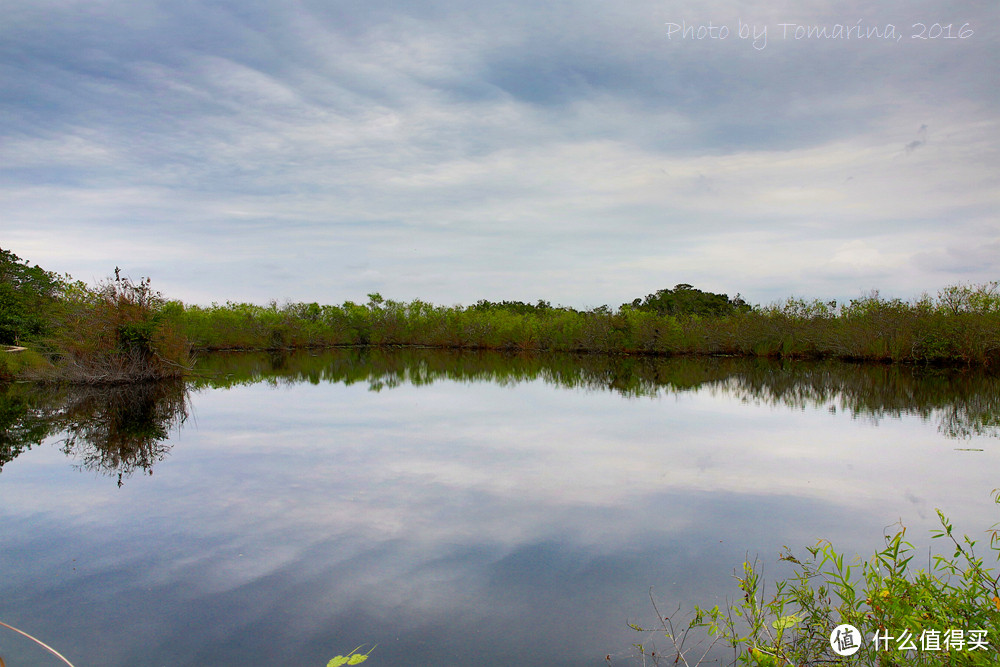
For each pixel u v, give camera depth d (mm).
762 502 7633
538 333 42188
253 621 4750
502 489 8219
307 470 9273
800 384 21156
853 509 7363
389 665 4152
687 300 51656
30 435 12078
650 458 10039
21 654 4305
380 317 47594
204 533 6613
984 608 3459
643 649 4332
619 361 33188
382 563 5797
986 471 9156
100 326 19938
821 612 4195
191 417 14195
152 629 4641
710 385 21156
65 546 6273
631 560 5859
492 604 5004
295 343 43438
